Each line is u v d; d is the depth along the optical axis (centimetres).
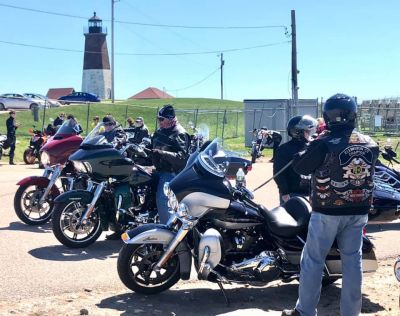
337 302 594
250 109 3278
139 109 5803
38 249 773
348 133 480
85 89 9081
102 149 761
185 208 559
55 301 564
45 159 899
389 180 937
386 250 820
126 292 602
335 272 582
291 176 678
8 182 1492
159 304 566
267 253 571
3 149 2336
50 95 9238
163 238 568
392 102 4569
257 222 576
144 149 771
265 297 603
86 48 9062
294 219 584
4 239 824
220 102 9269
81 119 5000
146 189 777
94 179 770
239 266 564
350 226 486
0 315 514
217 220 570
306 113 3219
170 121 779
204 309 558
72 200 764
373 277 688
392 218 909
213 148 587
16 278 637
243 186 588
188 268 584
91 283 628
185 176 570
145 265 581
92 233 786
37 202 910
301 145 673
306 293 493
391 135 3625
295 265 578
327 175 474
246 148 3184
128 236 574
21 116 4366
